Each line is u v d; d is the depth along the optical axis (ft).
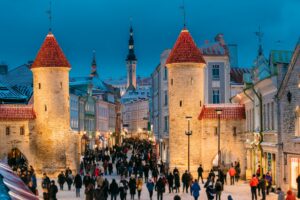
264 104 164.25
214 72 260.01
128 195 148.56
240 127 199.11
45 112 207.00
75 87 348.59
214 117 198.80
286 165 140.87
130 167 194.70
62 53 211.20
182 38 207.10
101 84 474.08
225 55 259.39
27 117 207.21
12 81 296.30
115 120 482.28
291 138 137.39
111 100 461.78
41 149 207.21
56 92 207.82
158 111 294.25
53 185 115.85
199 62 203.31
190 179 149.38
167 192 153.48
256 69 186.39
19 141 207.00
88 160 229.04
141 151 310.24
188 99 202.49
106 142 424.46
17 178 68.08
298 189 125.80
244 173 194.90
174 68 204.23
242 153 198.18
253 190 125.90
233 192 148.87
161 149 276.21
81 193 153.17
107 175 206.59
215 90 259.80
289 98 138.51
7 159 206.80
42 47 211.00
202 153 200.85
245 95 189.06
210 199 117.08
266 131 160.15
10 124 207.00
